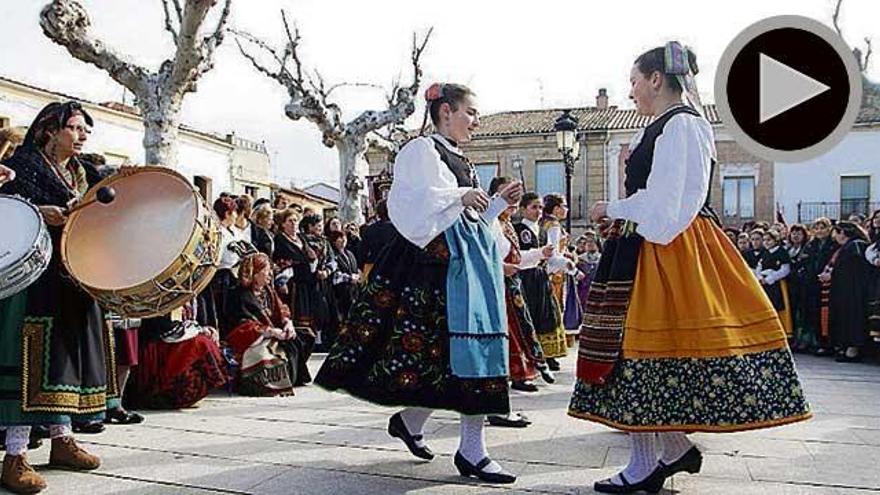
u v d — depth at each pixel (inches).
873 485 143.8
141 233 148.2
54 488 140.6
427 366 143.6
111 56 361.1
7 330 141.8
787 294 402.3
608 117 1187.3
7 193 145.7
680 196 128.3
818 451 170.4
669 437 136.8
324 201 1184.8
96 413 149.7
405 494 136.5
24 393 139.7
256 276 248.4
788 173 1098.1
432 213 141.3
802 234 415.5
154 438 178.7
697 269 129.9
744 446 175.0
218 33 375.9
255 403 226.2
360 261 326.3
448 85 153.8
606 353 131.5
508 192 152.6
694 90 140.9
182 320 219.6
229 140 1006.4
